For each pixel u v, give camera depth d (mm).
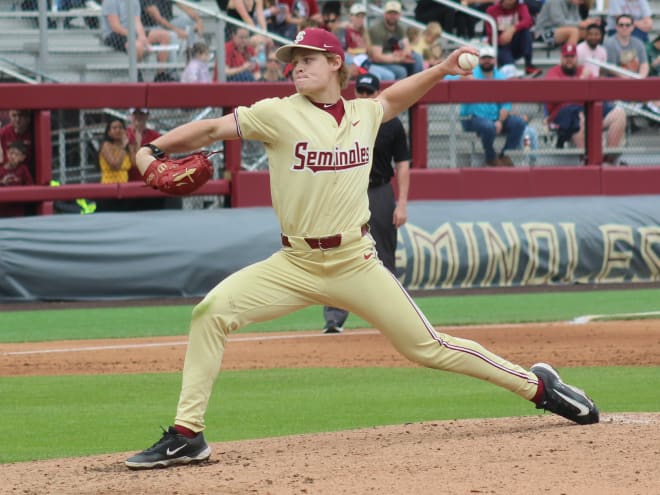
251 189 58281
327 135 20188
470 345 21734
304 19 66500
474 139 62125
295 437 23344
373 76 38844
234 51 62125
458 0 73500
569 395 22672
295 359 36812
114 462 21188
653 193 63031
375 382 32594
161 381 33031
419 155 59938
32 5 62156
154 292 54375
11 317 48656
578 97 61250
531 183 61469
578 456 19828
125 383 32719
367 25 71500
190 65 61062
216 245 54906
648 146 65938
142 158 20359
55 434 25484
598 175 62188
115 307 51906
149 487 18500
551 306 50812
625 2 75250
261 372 34406
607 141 65062
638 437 21469
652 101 63156
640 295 54781
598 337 40688
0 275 52812
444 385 32031
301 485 18203
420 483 18109
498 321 45594
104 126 57938
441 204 58688
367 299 20844
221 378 33312
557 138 63906
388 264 38938
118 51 62656
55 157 57281
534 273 58719
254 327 45312
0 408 28906
